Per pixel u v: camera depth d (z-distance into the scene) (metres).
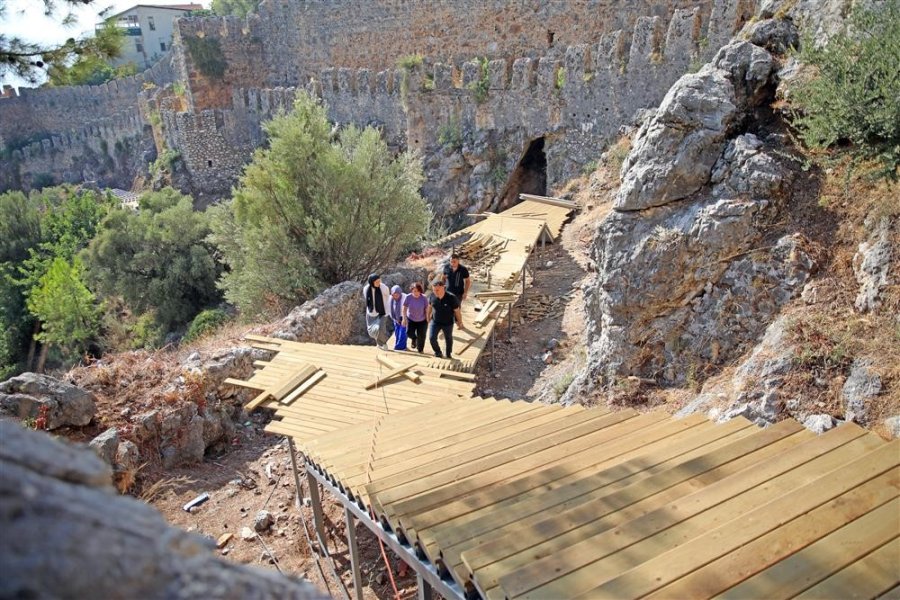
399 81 25.41
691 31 17.55
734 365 6.98
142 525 1.06
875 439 3.71
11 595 0.79
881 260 6.07
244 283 15.30
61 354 25.47
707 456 3.83
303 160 14.65
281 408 7.46
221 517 7.29
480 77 23.09
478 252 15.41
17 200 31.53
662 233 7.62
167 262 23.20
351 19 30.62
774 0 9.39
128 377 8.80
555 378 10.48
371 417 7.14
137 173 41.41
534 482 4.08
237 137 33.34
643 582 2.60
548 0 24.11
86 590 0.87
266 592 1.11
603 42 19.56
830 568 2.63
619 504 3.42
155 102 35.97
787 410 5.80
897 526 2.85
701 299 7.46
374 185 14.99
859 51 6.47
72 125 52.09
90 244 24.09
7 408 7.18
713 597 2.52
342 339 12.34
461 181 24.05
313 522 6.98
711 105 7.58
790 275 6.74
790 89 7.40
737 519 2.95
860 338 5.86
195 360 9.27
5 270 27.16
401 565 6.38
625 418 5.19
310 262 14.87
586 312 9.27
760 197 7.14
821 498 3.06
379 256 15.62
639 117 18.69
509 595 2.66
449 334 9.67
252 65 35.09
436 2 27.42
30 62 6.19
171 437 8.13
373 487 4.44
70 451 1.25
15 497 0.94
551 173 22.02
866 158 6.52
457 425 5.90
